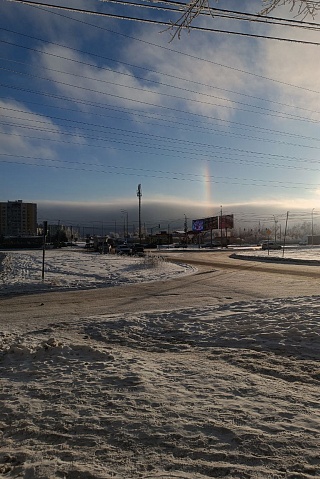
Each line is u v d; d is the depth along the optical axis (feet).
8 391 16.20
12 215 499.51
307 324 27.22
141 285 62.90
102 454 10.91
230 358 20.81
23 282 62.95
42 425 12.87
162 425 12.53
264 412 13.38
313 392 15.40
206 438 11.59
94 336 27.09
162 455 10.76
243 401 14.44
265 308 34.53
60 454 10.99
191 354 22.11
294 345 22.90
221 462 10.32
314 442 11.18
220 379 17.07
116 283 64.69
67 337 26.45
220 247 265.95
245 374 17.83
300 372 18.13
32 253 177.27
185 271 85.15
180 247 276.00
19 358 21.31
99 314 37.35
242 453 10.71
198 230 320.70
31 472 10.05
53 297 50.19
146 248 259.80
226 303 39.37
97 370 18.67
